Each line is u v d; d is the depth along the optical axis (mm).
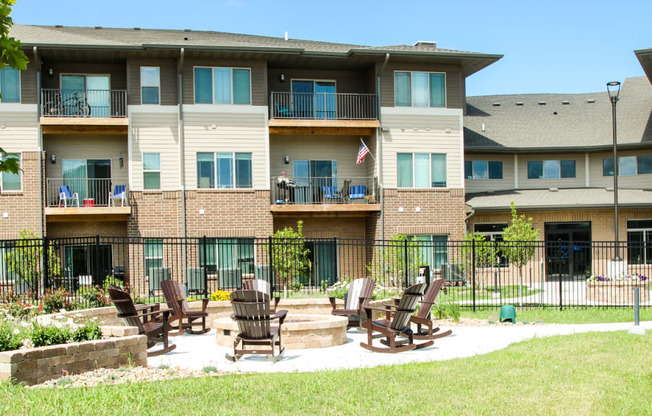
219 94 25578
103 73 25984
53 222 25016
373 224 27156
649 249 28484
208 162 25375
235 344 10289
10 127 23828
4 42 8617
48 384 7926
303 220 27422
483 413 6754
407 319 11578
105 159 25828
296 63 27016
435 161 27359
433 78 27484
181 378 8492
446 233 27281
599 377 8266
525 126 33312
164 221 24938
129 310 11172
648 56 27031
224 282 24188
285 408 6887
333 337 11758
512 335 12508
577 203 27859
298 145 27766
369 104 27781
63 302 14844
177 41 26078
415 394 7465
